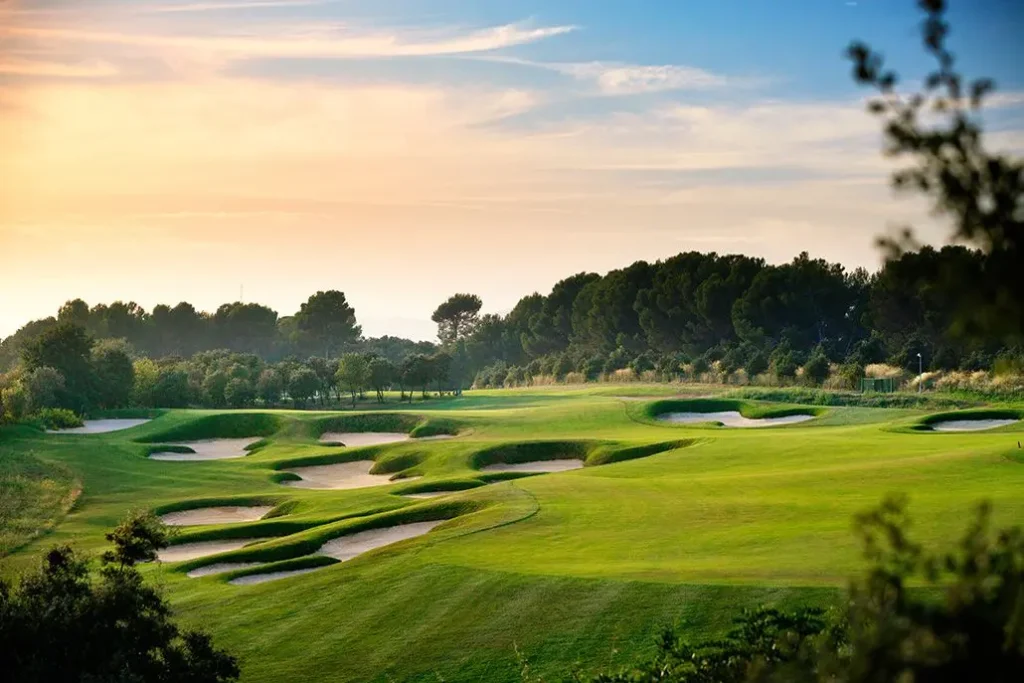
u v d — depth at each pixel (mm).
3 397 86375
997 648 4477
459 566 32281
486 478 60344
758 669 6105
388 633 27297
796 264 136000
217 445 86562
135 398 108188
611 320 160000
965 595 4625
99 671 19969
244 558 40781
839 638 10141
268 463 72625
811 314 129375
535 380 150750
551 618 26469
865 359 106062
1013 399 80438
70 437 81375
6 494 56719
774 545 31172
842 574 26234
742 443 63500
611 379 135500
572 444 71062
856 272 137250
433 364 125250
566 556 32812
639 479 49562
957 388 87250
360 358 122188
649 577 28172
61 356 98438
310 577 33500
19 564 40156
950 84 4414
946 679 4492
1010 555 4715
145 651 20969
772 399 92938
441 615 28109
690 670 12211
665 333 149375
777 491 42375
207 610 30875
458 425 86750
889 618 4703
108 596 20781
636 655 23109
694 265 152250
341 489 62344
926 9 4430
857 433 67250
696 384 116062
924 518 31516
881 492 39938
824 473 46000
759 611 11578
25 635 19719
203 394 114938
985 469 44125
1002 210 4250
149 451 78375
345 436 88688
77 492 59656
